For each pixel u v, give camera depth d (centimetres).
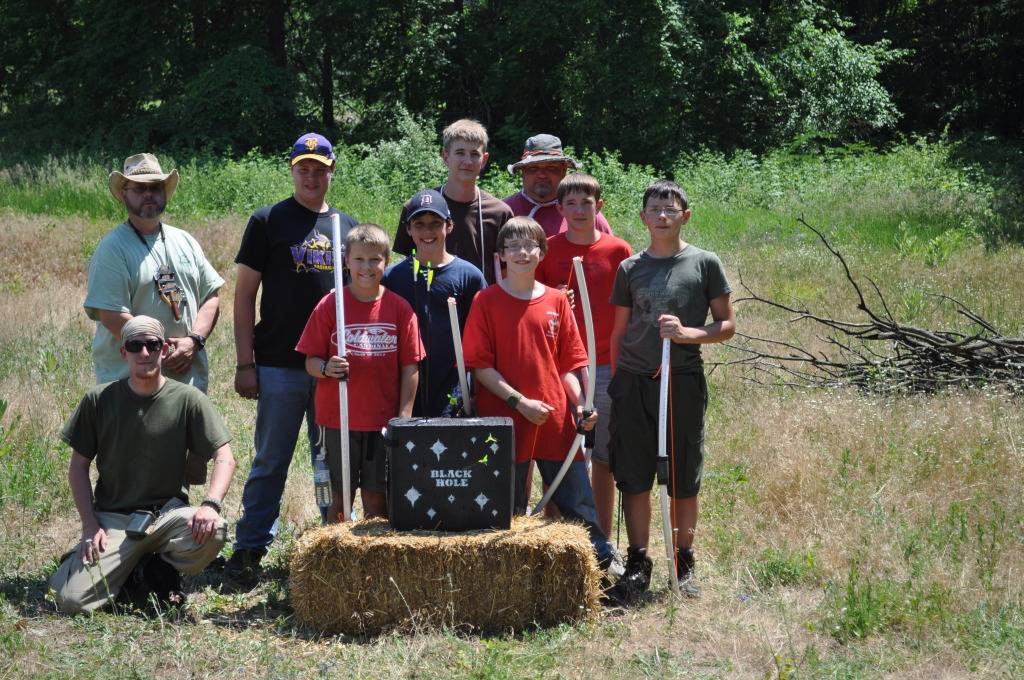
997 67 3142
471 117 2967
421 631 439
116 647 410
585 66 2595
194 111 2581
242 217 1728
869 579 469
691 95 2711
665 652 421
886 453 626
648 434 494
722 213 1914
